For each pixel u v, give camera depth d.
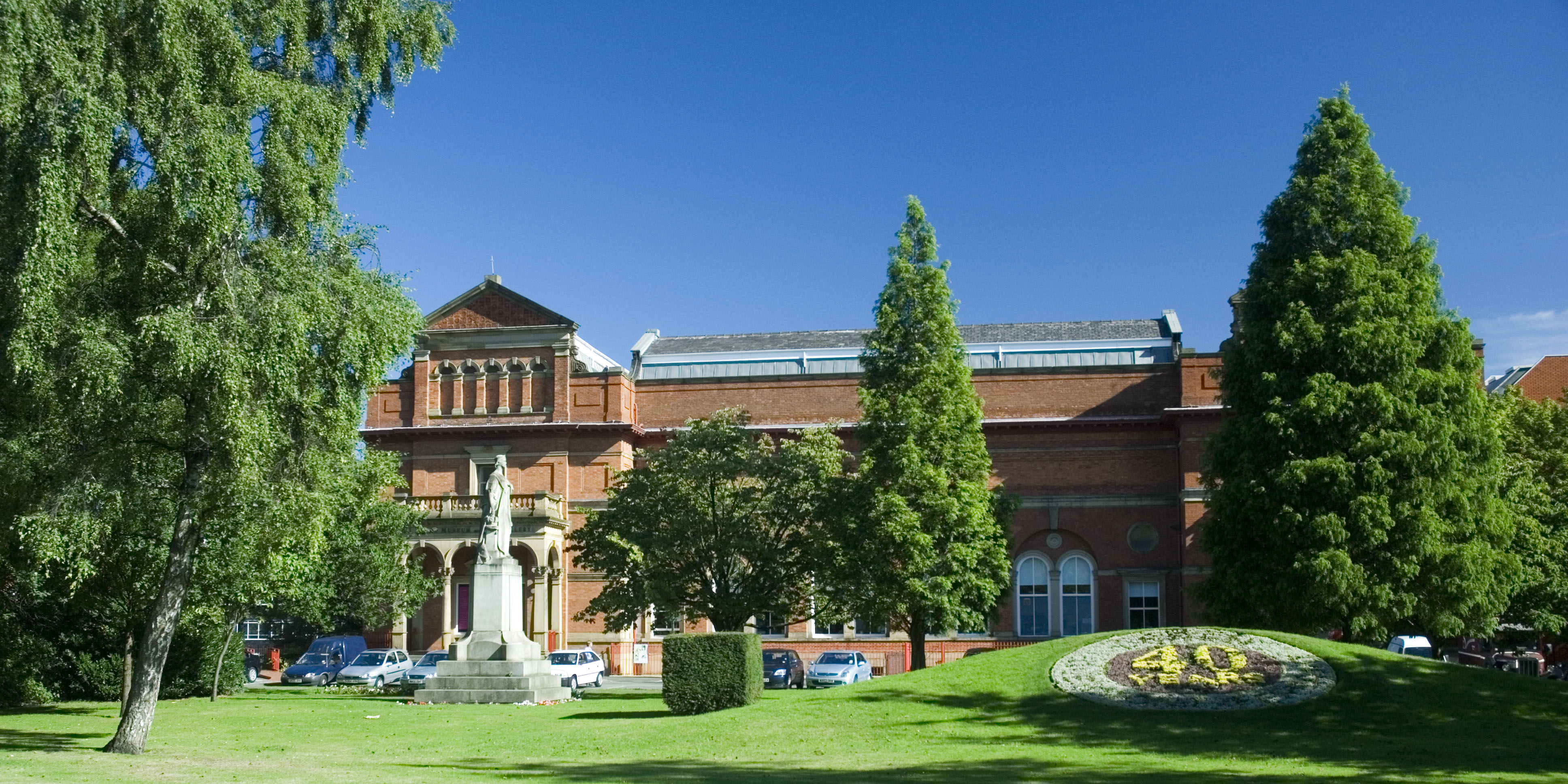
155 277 24.36
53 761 22.20
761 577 44.38
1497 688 26.64
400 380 65.19
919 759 22.81
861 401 45.03
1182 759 22.45
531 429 62.53
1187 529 57.66
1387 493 37.47
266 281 24.36
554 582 59.53
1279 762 22.08
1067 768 21.69
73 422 24.39
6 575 33.66
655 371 70.19
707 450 44.41
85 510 24.50
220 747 25.73
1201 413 57.88
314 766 22.36
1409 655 33.94
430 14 28.70
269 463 25.36
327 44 27.25
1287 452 38.88
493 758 24.03
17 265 23.28
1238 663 28.03
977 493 43.69
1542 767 21.30
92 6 22.86
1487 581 37.75
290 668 54.16
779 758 23.55
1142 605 59.44
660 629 62.25
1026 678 28.33
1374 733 24.39
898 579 42.75
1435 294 41.09
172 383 23.89
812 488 44.44
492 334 64.12
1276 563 39.09
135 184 24.72
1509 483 45.16
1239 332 55.59
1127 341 66.50
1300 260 40.72
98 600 34.81
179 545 25.31
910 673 30.09
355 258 26.55
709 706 30.25
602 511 46.16
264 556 26.86
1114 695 26.88
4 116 21.73
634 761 23.47
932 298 44.56
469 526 59.44
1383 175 41.38
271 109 24.61
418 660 57.78
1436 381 38.69
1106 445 60.69
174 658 41.78
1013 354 66.81
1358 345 38.50
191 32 23.64
